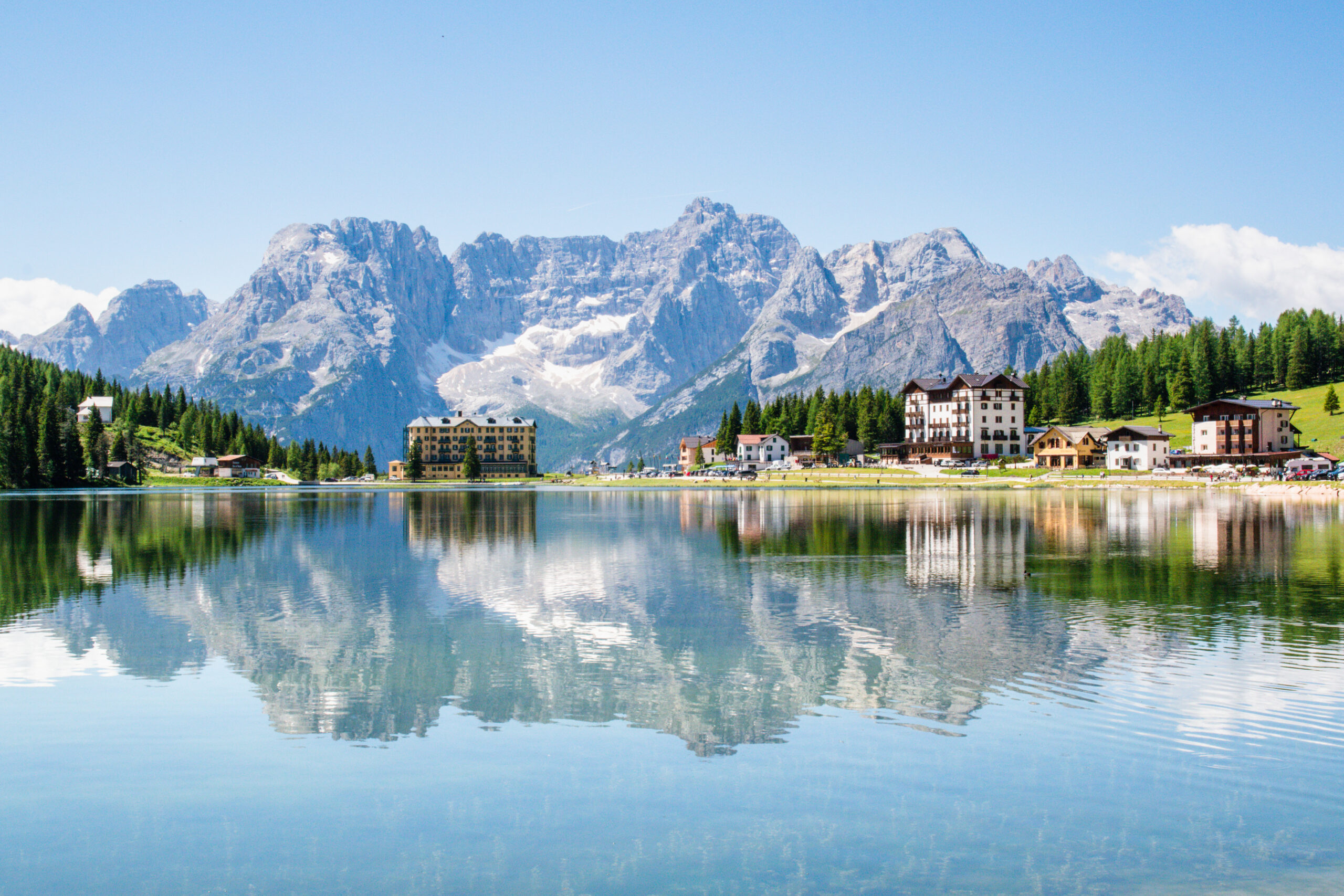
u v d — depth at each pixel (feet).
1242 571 203.21
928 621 148.97
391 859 67.21
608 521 377.50
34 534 318.86
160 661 124.57
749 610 160.86
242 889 63.46
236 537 306.96
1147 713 98.12
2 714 100.53
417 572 214.28
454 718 99.25
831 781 81.20
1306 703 100.94
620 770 84.07
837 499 531.91
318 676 117.19
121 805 77.05
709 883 63.10
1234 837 70.03
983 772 82.53
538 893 62.49
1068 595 173.47
